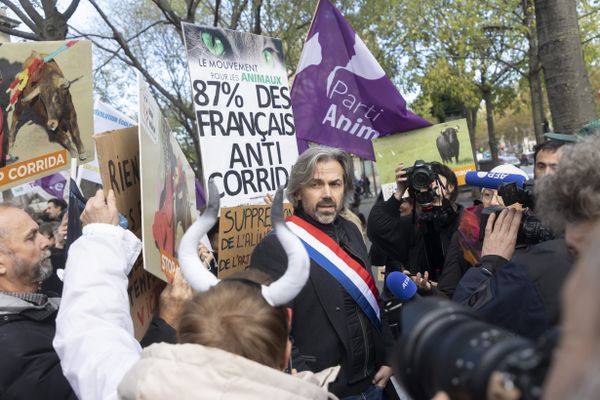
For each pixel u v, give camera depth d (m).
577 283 0.58
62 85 2.53
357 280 2.62
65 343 1.51
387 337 2.76
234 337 1.25
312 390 1.25
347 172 2.79
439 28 16.52
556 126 4.55
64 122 2.54
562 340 0.59
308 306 2.52
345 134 4.39
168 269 2.20
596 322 0.54
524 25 14.73
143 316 2.15
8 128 2.43
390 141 4.54
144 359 1.25
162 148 2.33
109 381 1.42
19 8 7.66
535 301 1.48
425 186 3.36
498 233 2.01
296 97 4.28
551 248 1.53
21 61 2.46
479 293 1.71
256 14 10.10
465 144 4.80
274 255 2.52
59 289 3.01
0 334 1.87
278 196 1.42
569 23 4.39
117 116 3.40
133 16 14.38
